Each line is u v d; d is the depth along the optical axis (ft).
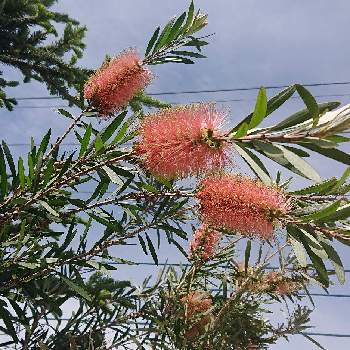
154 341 13.96
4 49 21.35
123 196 10.73
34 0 20.88
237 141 7.45
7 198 10.09
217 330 14.49
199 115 7.82
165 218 11.46
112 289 14.49
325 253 7.32
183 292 15.39
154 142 8.03
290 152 6.98
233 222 7.78
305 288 14.34
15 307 10.61
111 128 9.89
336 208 7.03
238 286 15.65
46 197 10.74
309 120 7.14
